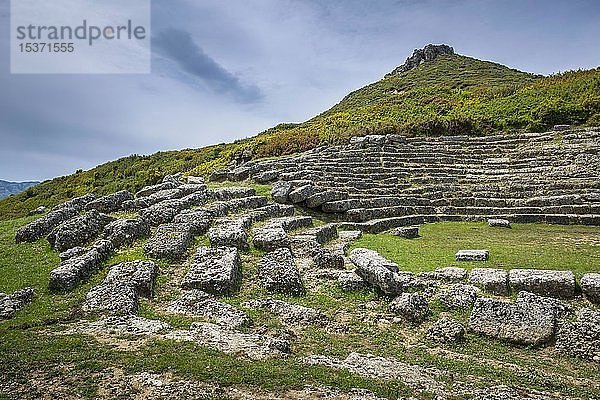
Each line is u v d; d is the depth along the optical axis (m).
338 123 53.50
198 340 9.62
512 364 9.82
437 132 42.28
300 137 46.81
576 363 9.95
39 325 10.74
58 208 22.88
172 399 6.96
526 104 45.44
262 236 17.47
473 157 34.94
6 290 13.38
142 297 12.90
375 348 10.45
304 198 25.11
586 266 15.66
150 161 60.25
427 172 32.06
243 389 7.39
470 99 54.78
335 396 7.28
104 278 14.02
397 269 14.50
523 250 18.42
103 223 19.06
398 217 24.91
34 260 16.11
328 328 11.56
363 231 22.81
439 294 13.04
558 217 24.52
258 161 37.22
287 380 7.73
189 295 12.80
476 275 14.06
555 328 10.89
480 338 11.13
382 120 50.41
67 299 12.69
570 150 32.88
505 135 39.00
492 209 26.22
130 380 7.55
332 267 15.68
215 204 22.12
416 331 11.56
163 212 19.97
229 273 13.77
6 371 7.85
